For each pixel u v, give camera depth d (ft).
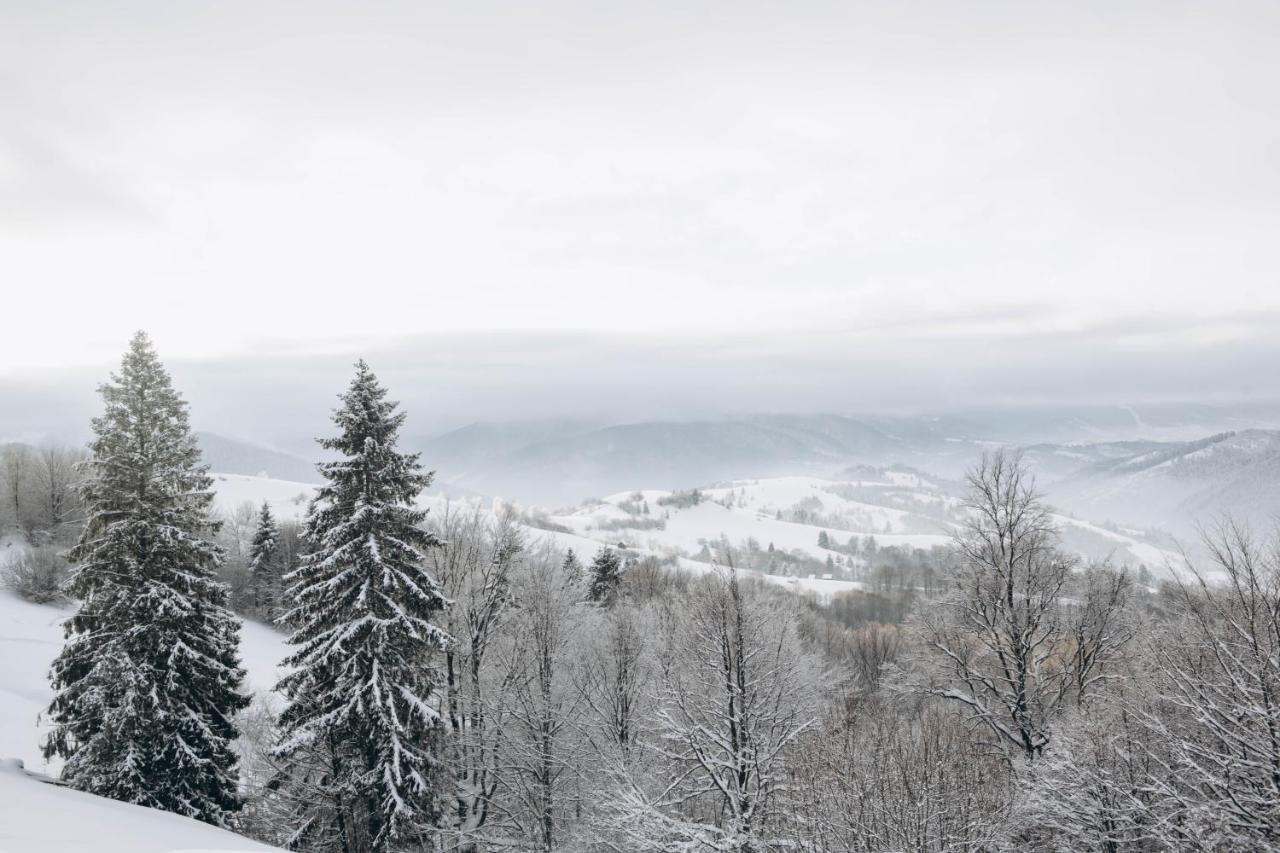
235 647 80.84
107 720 67.62
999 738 79.92
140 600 70.23
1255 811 46.91
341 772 72.02
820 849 53.42
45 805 41.81
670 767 78.69
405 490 74.23
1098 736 58.75
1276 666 46.57
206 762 71.00
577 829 82.79
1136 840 53.67
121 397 74.84
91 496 73.72
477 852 82.38
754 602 78.33
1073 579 85.30
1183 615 58.70
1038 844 61.93
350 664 68.85
